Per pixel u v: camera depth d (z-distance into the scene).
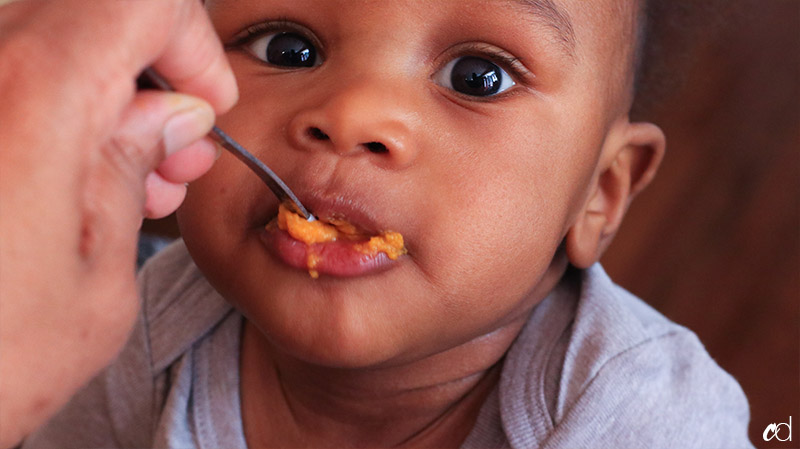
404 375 0.29
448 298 0.26
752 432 0.46
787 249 0.58
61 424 0.33
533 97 0.27
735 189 0.62
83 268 0.20
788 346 0.51
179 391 0.31
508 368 0.30
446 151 0.25
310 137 0.25
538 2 0.26
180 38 0.21
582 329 0.30
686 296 0.55
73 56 0.20
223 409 0.31
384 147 0.25
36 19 0.20
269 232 0.25
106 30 0.20
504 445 0.29
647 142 0.31
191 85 0.22
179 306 0.33
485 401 0.30
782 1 0.74
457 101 0.26
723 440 0.30
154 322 0.33
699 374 0.31
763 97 0.69
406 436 0.31
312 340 0.25
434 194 0.25
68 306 0.20
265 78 0.26
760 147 0.65
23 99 0.19
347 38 0.25
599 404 0.29
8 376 0.20
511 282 0.27
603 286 0.31
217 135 0.22
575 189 0.28
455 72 0.26
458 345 0.28
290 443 0.31
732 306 0.54
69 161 0.19
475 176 0.26
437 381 0.30
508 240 0.26
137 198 0.21
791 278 0.56
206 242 0.26
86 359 0.21
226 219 0.26
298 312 0.25
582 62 0.27
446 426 0.31
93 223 0.20
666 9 0.32
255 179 0.25
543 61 0.26
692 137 0.66
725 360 0.51
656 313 0.34
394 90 0.25
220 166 0.26
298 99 0.25
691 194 0.62
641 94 0.35
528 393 0.29
